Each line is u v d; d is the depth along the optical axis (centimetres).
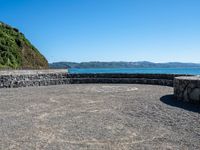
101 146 580
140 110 967
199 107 1025
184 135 656
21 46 6544
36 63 6694
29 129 719
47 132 689
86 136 652
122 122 789
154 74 2177
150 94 1442
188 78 1205
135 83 2245
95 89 1742
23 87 1945
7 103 1159
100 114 908
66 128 727
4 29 6788
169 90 1653
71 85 2111
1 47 5778
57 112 951
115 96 1370
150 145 585
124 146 579
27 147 574
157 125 751
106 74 2338
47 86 2028
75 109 1007
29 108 1034
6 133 681
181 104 1098
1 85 1880
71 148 567
